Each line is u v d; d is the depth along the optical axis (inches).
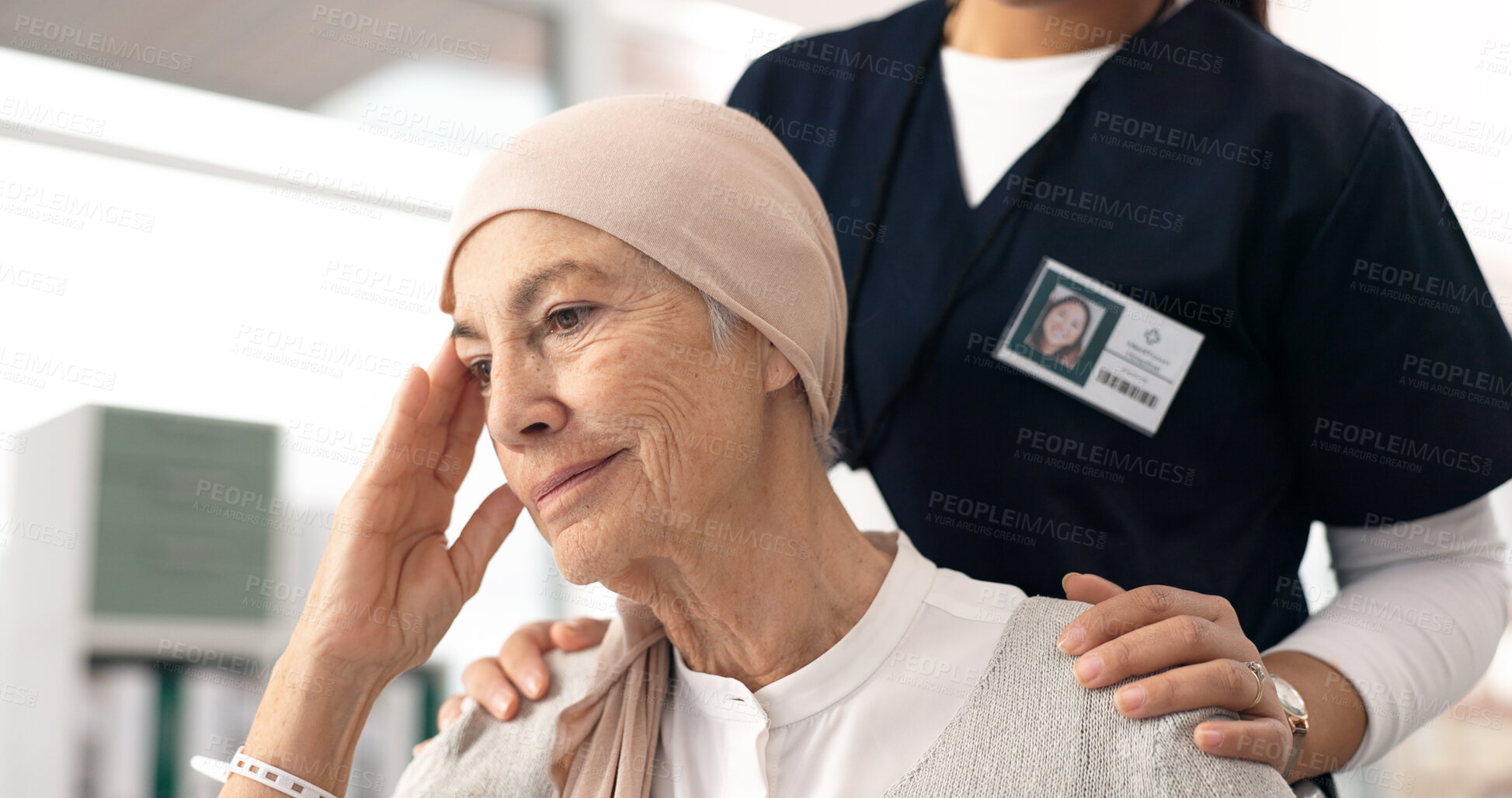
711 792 42.3
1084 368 56.4
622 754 42.8
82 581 94.1
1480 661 53.2
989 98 62.1
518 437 38.9
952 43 65.0
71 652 92.8
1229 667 36.7
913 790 37.5
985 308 58.3
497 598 106.6
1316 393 56.3
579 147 39.4
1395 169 54.2
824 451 45.8
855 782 39.4
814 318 41.6
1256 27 60.1
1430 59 120.3
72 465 95.3
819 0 119.5
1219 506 56.3
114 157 97.7
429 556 48.8
